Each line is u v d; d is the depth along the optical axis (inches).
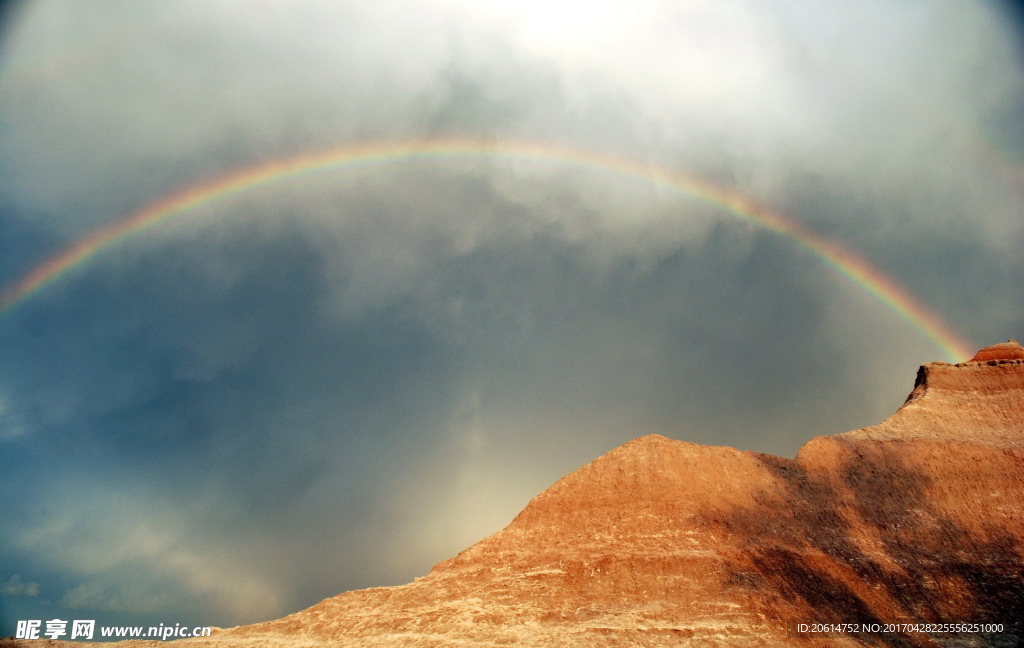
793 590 2630.4
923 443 3326.8
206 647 2935.5
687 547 2871.6
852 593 2642.7
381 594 3152.1
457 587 3029.0
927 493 3090.6
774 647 2352.4
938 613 2561.5
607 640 2455.7
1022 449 3169.3
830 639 2406.5
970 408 3560.5
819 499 3164.4
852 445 3403.1
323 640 2893.7
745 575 2679.6
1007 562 2723.9
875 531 2972.4
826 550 2871.6
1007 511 2945.4
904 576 2716.5
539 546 3134.8
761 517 3065.9
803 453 3415.4
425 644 2632.9
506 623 2687.0
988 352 3902.6
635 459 3410.4
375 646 2704.2
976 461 3161.9
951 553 2810.0
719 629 2438.5
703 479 3255.4
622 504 3196.4
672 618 2539.4
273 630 3117.6
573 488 3380.9
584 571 2856.8
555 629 2593.5
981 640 2426.2
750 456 3417.8
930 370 3811.5
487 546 3243.1
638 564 2815.0
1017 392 3563.0
